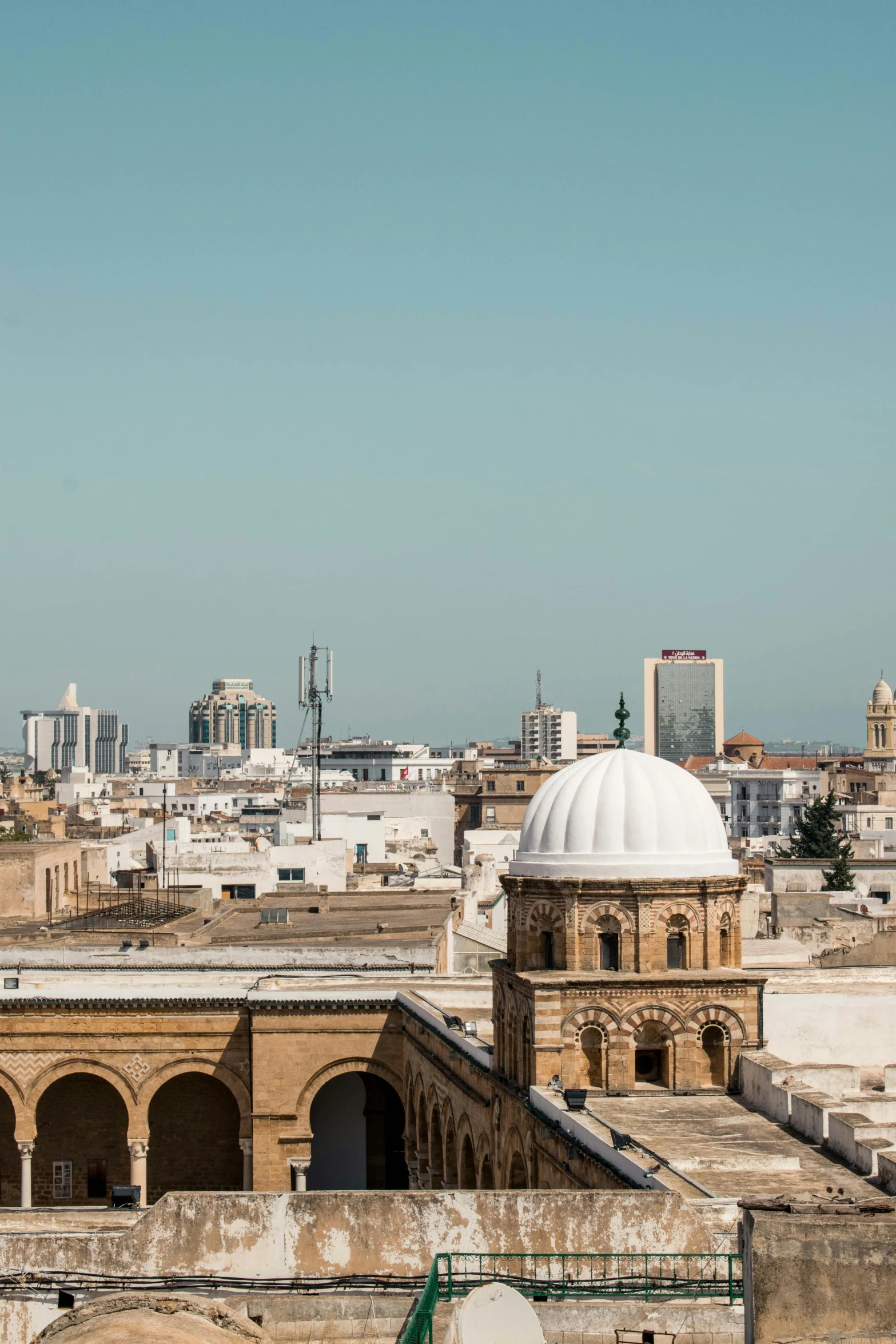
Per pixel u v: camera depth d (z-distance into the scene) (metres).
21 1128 65.44
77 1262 28.09
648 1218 28.08
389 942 72.69
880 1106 39.94
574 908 45.31
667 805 46.03
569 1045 44.50
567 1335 25.09
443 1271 27.97
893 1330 18.34
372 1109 70.19
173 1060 65.38
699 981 44.78
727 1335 24.98
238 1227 28.25
